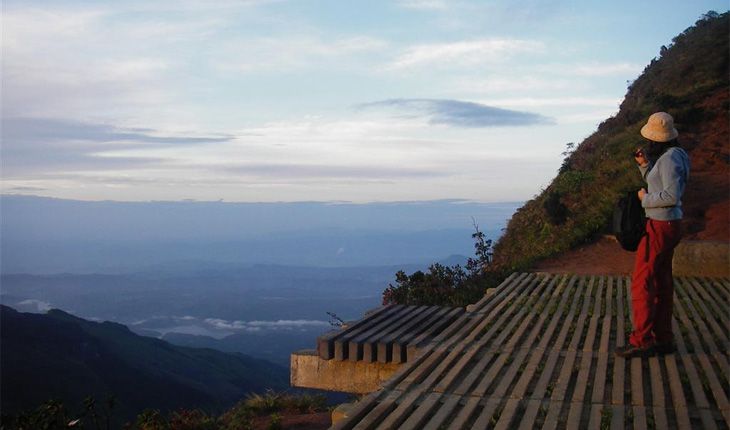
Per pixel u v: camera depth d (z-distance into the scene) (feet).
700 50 88.02
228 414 31.42
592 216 50.52
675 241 16.93
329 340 21.48
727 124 66.95
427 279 37.24
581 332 20.39
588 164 67.82
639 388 14.87
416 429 12.95
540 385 15.23
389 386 15.53
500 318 22.75
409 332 22.59
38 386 235.40
